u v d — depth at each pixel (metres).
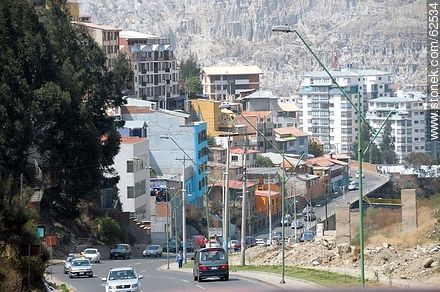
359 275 103.12
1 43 169.00
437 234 128.38
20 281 83.25
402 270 104.19
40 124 169.75
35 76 173.00
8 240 85.56
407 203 139.00
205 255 105.88
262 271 117.56
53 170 175.12
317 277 103.44
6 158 164.12
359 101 82.12
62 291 98.56
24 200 91.62
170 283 104.31
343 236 135.00
